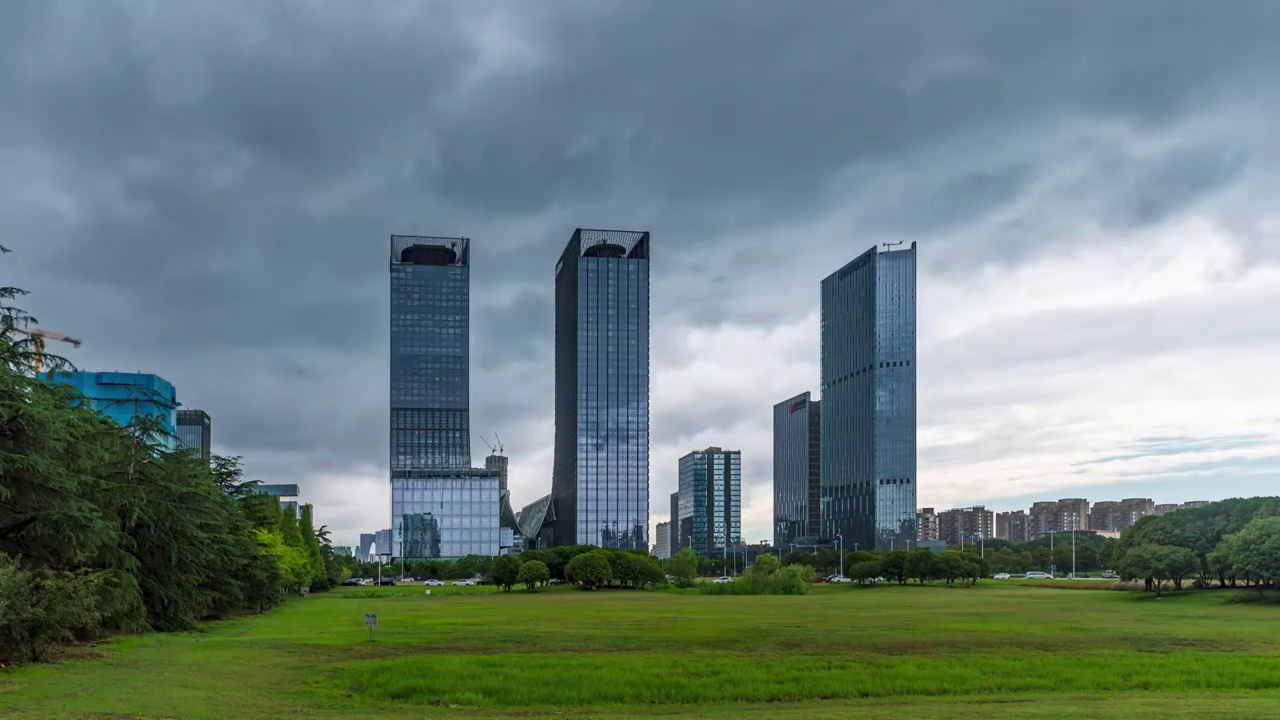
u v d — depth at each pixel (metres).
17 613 36.41
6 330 39.34
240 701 31.94
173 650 46.44
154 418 63.03
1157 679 38.75
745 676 39.09
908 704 33.34
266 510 108.88
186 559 62.47
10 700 28.78
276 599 97.19
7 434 39.00
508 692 35.59
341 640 55.03
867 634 59.31
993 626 65.81
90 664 38.38
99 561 52.22
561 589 164.75
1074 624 67.75
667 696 35.53
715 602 109.62
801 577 140.25
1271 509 112.06
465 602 115.12
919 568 172.75
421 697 34.56
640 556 169.12
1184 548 112.50
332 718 29.20
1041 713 30.08
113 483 54.00
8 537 42.34
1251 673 40.12
